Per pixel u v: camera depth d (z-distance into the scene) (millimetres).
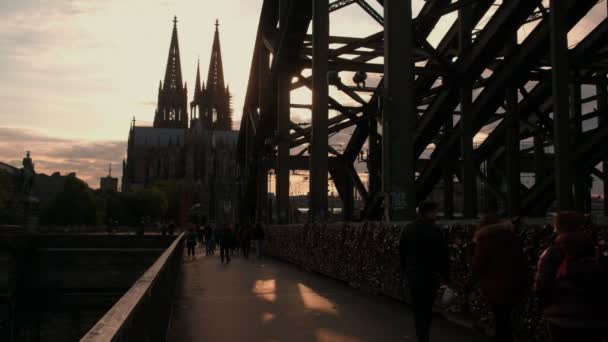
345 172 38969
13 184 143625
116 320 3084
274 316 11102
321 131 25062
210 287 16672
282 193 34906
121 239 63750
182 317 11141
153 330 6156
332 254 18031
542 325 7254
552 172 21234
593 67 22000
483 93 21938
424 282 7301
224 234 30312
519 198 22828
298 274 20906
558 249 4629
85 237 62906
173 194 186875
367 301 13117
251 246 44531
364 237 14578
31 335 49688
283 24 32000
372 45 26438
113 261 61844
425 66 25406
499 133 23703
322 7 25391
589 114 20984
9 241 59188
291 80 35188
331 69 26734
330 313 11391
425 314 7336
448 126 28594
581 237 4555
